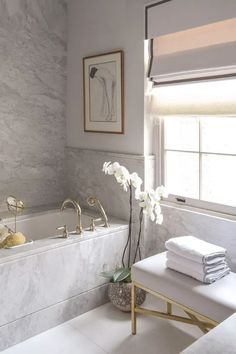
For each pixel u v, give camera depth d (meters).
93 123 3.07
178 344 2.12
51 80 3.26
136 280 2.12
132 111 2.73
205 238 2.42
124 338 2.19
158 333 2.24
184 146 2.60
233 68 2.07
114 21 2.80
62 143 3.41
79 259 2.42
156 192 2.35
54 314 2.32
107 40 2.88
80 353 2.06
